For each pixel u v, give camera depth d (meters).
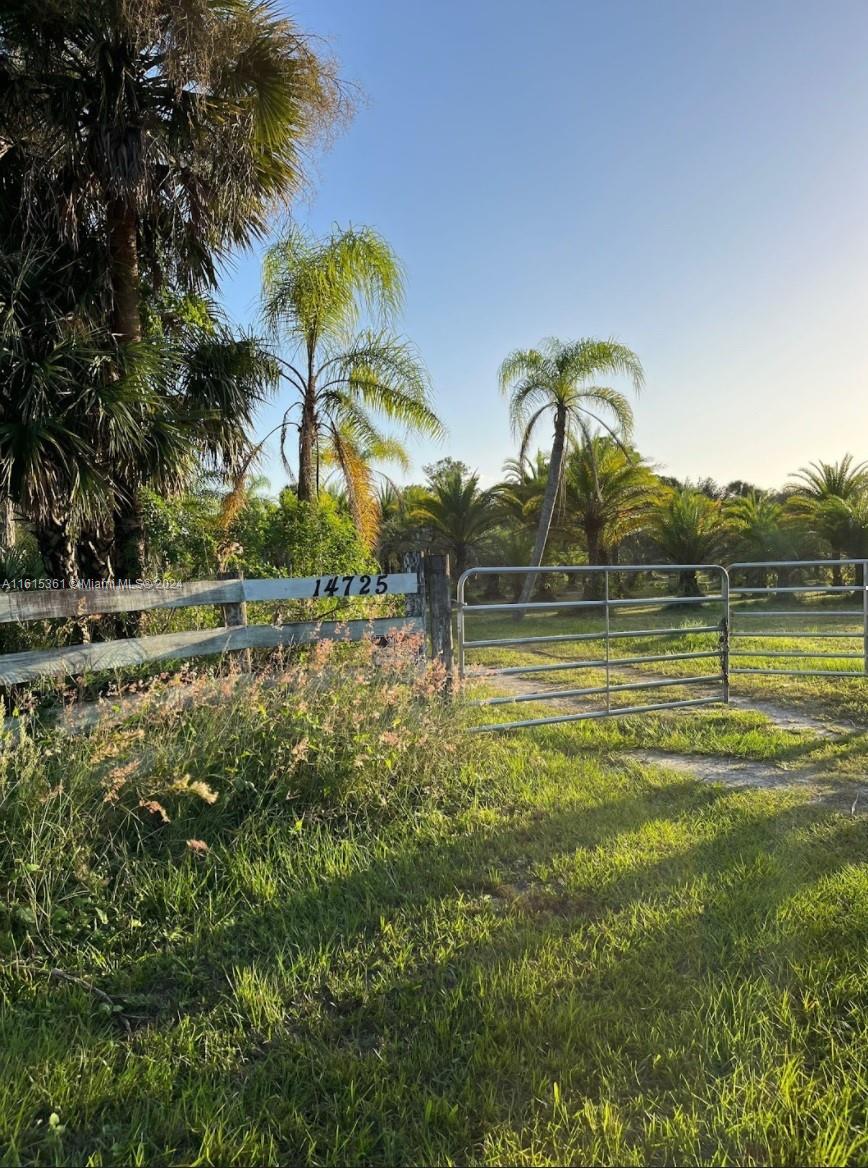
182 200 6.76
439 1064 2.09
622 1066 2.06
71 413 5.41
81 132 5.93
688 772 4.83
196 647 4.54
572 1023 2.23
